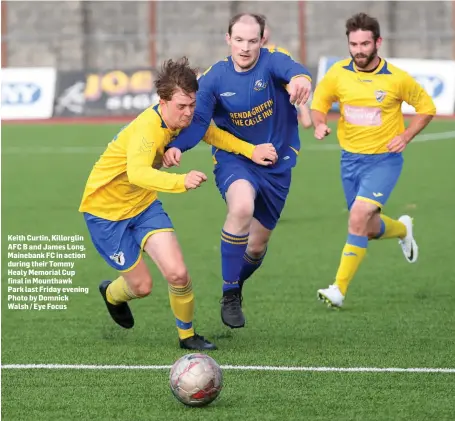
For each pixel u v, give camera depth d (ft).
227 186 52.80
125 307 53.52
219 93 52.54
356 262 59.21
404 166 130.62
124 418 38.78
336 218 95.14
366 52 60.54
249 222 51.52
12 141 166.20
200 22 249.96
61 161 141.38
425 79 188.65
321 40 241.76
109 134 173.58
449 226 89.66
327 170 130.11
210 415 38.91
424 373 44.88
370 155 62.34
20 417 39.19
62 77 201.36
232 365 46.62
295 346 50.55
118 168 47.65
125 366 46.78
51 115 199.62
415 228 88.99
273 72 52.37
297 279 69.31
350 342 51.31
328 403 40.34
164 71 46.32
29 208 102.78
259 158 52.37
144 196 48.80
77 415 39.32
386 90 61.36
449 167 128.88
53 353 49.62
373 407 39.75
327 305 60.44
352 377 44.29
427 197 106.32
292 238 85.30
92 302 63.26
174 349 50.24
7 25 251.60
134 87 200.03
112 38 217.77
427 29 241.76
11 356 49.08
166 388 42.91
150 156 46.06
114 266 49.83
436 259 75.77
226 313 52.01
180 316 49.49
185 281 48.06
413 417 38.42
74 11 250.98
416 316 57.57
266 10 248.32
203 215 98.73
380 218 65.98
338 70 62.80
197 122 51.62
